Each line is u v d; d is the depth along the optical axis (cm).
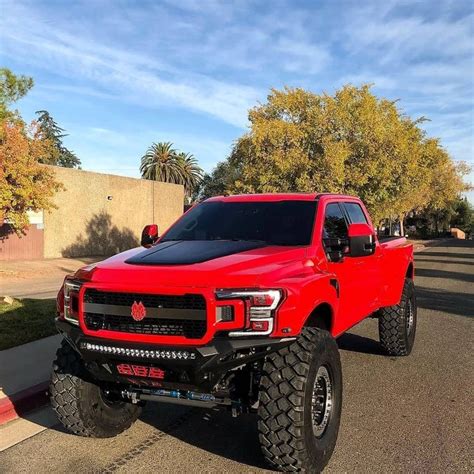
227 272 395
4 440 486
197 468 425
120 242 3575
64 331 433
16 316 937
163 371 388
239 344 370
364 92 2453
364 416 536
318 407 426
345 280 529
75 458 446
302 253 466
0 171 1970
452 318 1099
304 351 395
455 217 10094
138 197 3756
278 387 383
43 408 574
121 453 455
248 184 2498
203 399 415
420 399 586
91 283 416
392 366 719
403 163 2594
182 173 7856
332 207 572
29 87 2108
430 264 2650
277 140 2370
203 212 573
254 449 462
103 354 402
